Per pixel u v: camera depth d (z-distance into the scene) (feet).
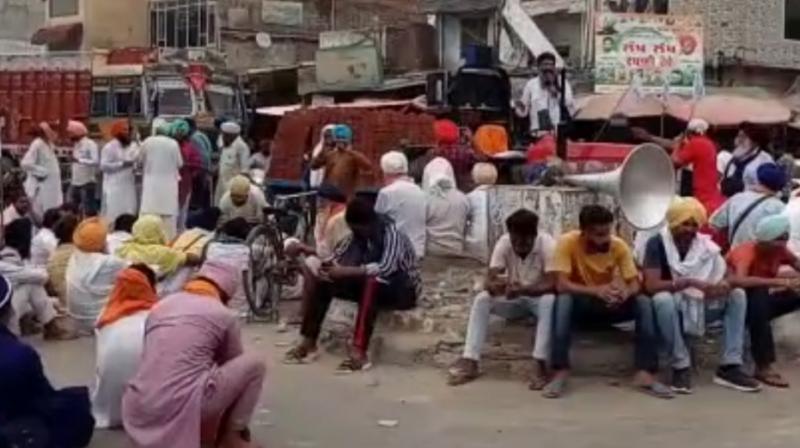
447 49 93.50
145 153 54.80
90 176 64.18
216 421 22.26
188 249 37.01
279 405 28.17
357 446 24.64
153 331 22.45
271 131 93.15
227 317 22.56
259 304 39.37
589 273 29.71
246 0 110.93
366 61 91.66
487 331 32.35
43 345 35.78
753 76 86.58
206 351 22.18
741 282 29.99
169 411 21.76
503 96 58.03
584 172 37.58
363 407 28.09
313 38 113.60
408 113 56.54
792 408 28.02
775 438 25.23
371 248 32.42
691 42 73.31
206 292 23.22
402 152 46.32
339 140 42.55
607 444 24.70
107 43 122.11
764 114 73.61
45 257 40.16
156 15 119.75
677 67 73.26
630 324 32.17
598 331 32.55
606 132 53.31
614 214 33.32
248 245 38.78
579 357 31.35
